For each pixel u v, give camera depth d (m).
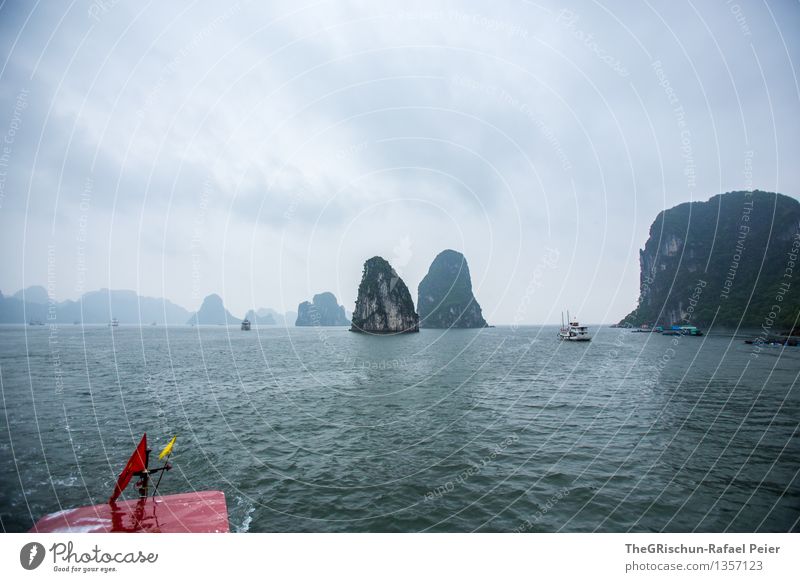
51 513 7.42
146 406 16.92
